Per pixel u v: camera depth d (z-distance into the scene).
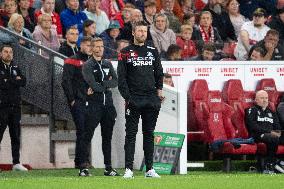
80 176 48.00
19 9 59.94
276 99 57.62
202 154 56.88
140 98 46.25
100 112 49.38
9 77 52.25
